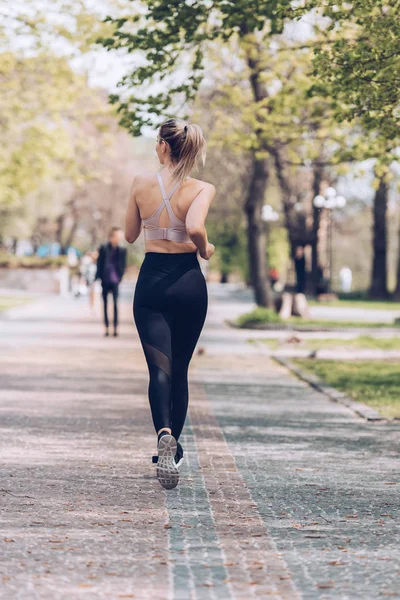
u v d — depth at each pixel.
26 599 5.23
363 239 108.62
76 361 20.00
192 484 8.43
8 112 33.81
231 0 14.29
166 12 14.47
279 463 9.55
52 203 77.00
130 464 9.30
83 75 31.80
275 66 21.14
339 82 12.95
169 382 7.88
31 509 7.34
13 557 6.04
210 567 5.89
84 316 38.28
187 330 8.02
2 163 35.50
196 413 13.08
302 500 7.87
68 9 22.12
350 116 13.64
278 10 13.11
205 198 7.82
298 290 47.16
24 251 106.06
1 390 15.03
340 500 7.89
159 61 15.24
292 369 19.45
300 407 13.98
